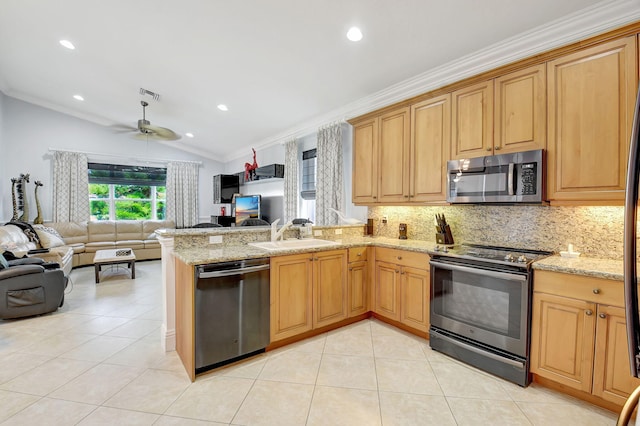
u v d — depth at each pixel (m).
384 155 3.32
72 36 3.46
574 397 1.96
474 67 2.76
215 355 2.21
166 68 3.85
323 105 4.14
